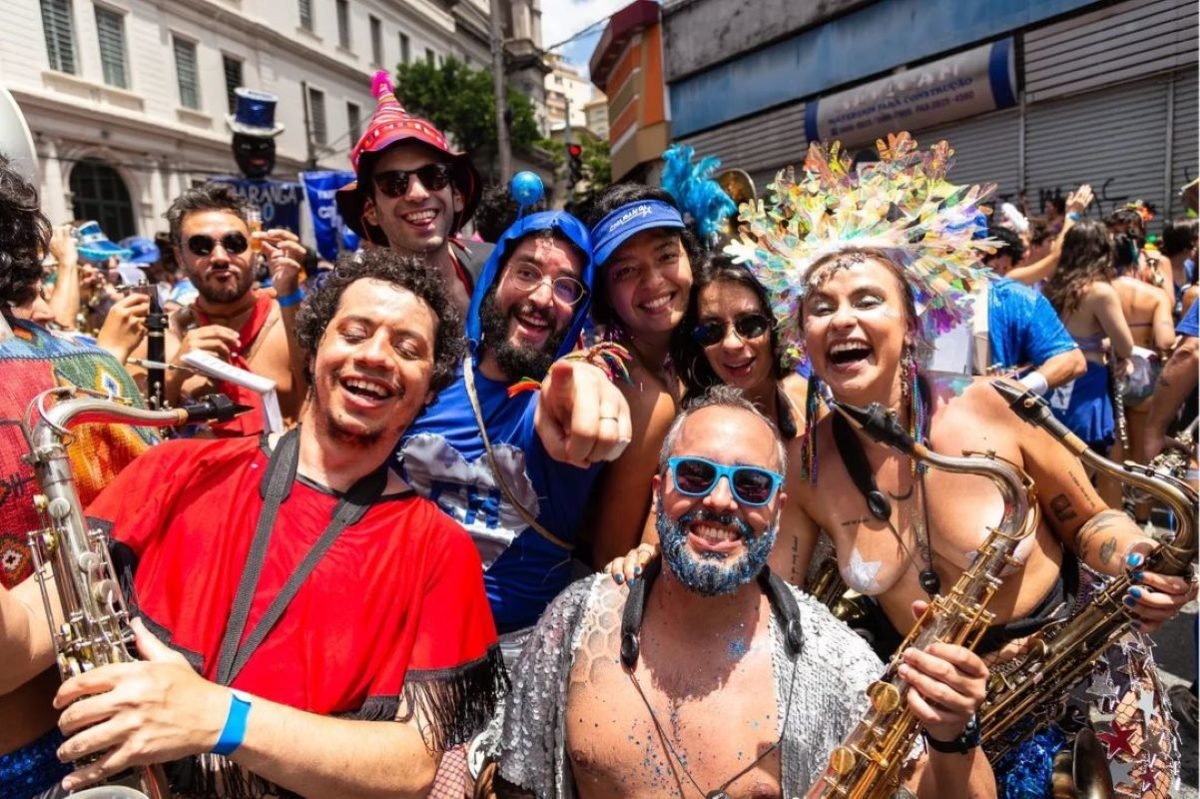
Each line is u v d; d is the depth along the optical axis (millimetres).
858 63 10273
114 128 20703
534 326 2189
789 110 11477
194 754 1193
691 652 1562
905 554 1924
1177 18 7230
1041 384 2912
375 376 1485
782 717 1504
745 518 1498
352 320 1516
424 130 2768
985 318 2980
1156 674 1972
